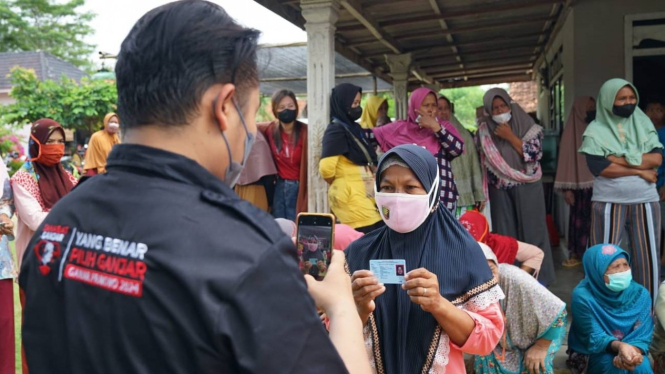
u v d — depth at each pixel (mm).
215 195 951
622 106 3920
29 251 1039
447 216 2029
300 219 1565
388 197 1937
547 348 3182
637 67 5980
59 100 15891
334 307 1204
